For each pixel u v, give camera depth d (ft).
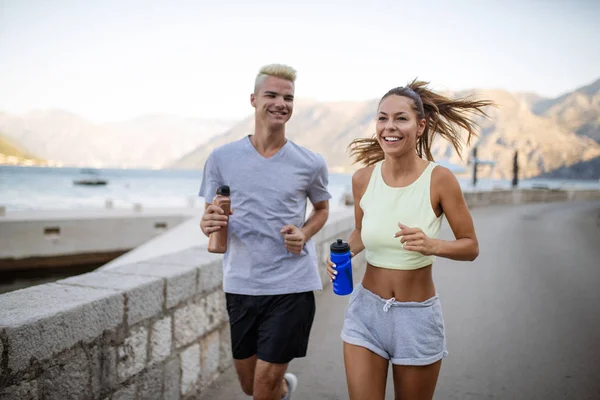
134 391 9.36
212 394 12.05
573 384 12.60
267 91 8.77
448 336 16.37
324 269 24.18
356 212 8.84
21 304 7.67
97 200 182.70
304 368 13.83
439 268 28.76
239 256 9.07
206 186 9.59
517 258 33.17
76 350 7.73
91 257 68.03
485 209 82.28
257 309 8.98
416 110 7.74
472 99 8.85
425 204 7.57
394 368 7.68
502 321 18.19
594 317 18.92
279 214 8.96
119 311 8.79
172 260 12.48
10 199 181.27
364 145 9.87
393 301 7.61
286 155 9.06
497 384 12.57
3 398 6.43
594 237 47.67
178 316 10.98
